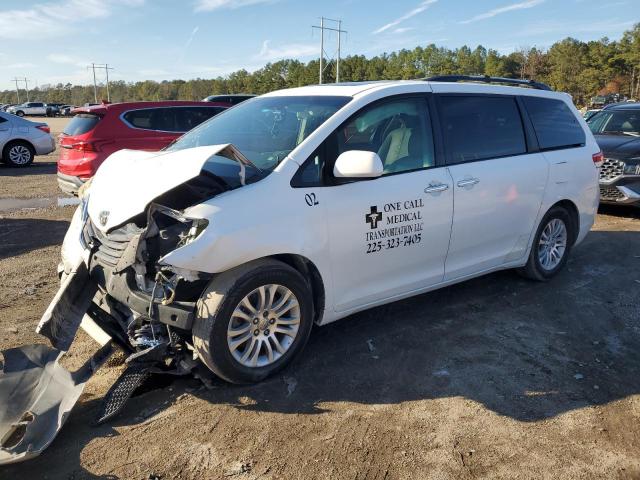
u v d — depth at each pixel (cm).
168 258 308
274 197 342
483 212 458
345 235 372
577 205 555
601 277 579
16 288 528
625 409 339
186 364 343
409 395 349
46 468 279
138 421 319
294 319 361
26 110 6731
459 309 485
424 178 415
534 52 10619
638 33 9531
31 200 1033
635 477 280
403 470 282
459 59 10869
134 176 349
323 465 284
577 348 418
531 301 508
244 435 307
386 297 414
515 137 499
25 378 319
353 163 348
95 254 350
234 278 326
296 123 395
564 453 297
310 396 345
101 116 884
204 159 320
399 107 418
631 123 988
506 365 389
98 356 341
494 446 302
